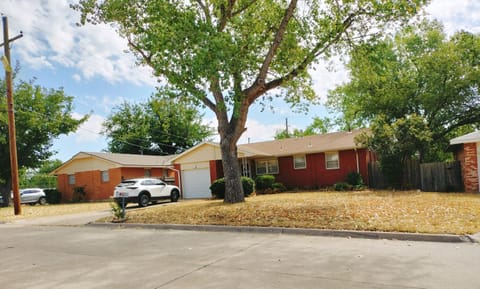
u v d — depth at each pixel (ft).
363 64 50.80
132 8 46.88
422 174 64.90
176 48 39.86
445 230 24.88
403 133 66.33
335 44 49.52
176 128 159.02
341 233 26.86
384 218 30.55
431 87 86.84
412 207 36.88
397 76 93.97
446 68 83.87
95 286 17.20
